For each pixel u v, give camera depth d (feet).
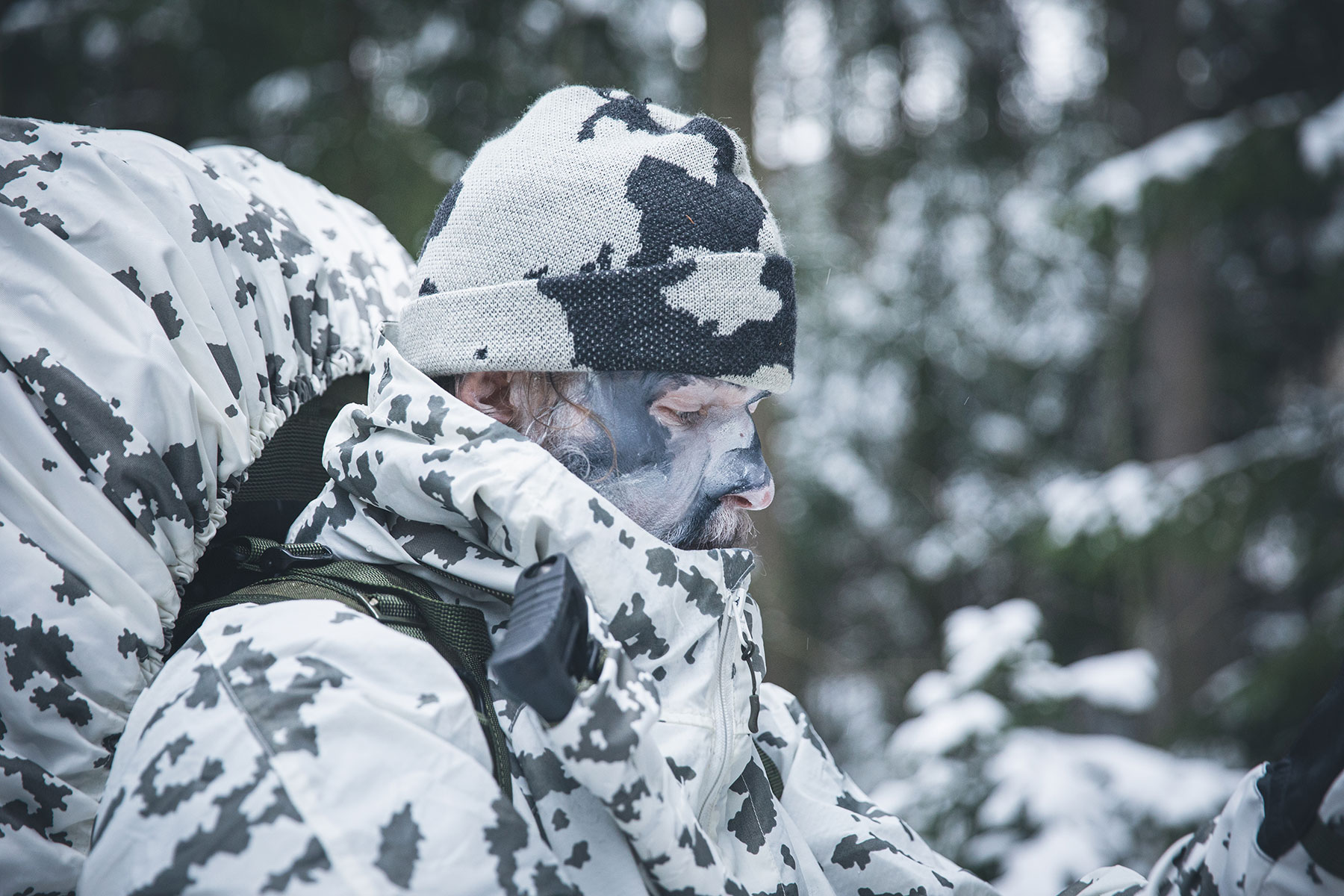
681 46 19.90
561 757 2.14
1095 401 24.81
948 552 23.24
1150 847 9.27
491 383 2.98
